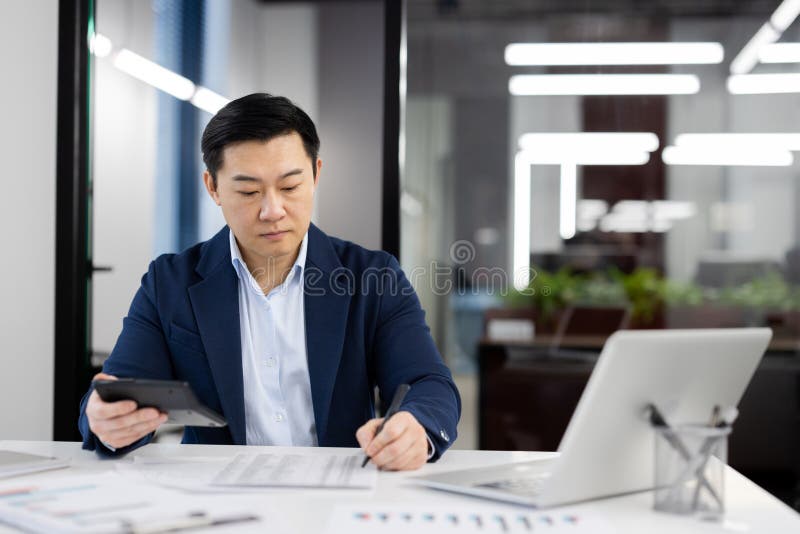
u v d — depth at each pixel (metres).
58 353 2.61
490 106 2.81
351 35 2.70
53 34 2.61
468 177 2.81
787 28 2.73
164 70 2.66
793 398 2.78
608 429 1.04
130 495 1.03
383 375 1.62
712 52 2.76
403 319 1.65
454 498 1.08
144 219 2.62
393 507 1.03
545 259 2.81
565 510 1.03
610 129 2.79
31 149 2.61
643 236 2.79
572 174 2.80
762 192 2.75
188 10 2.68
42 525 0.91
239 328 1.60
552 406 2.85
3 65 2.59
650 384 1.03
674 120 2.77
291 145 1.49
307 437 1.62
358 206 2.68
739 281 2.76
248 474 1.18
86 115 2.63
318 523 0.97
